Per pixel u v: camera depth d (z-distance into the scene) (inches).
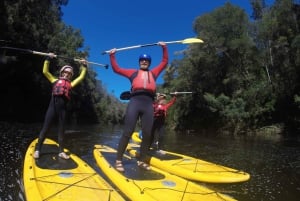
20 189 205.8
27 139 431.5
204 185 252.2
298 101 992.9
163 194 189.6
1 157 294.8
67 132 610.2
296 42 1013.2
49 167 220.5
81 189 187.5
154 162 295.1
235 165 360.2
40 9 1095.0
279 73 1112.2
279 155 458.0
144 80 233.5
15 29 979.3
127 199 188.2
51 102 246.1
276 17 1115.9
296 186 264.5
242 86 1170.0
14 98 1095.6
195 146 547.8
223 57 1200.8
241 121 1084.5
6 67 1004.6
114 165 247.9
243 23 1203.9
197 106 1191.6
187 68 1211.9
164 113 338.6
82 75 267.0
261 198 226.1
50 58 257.0
